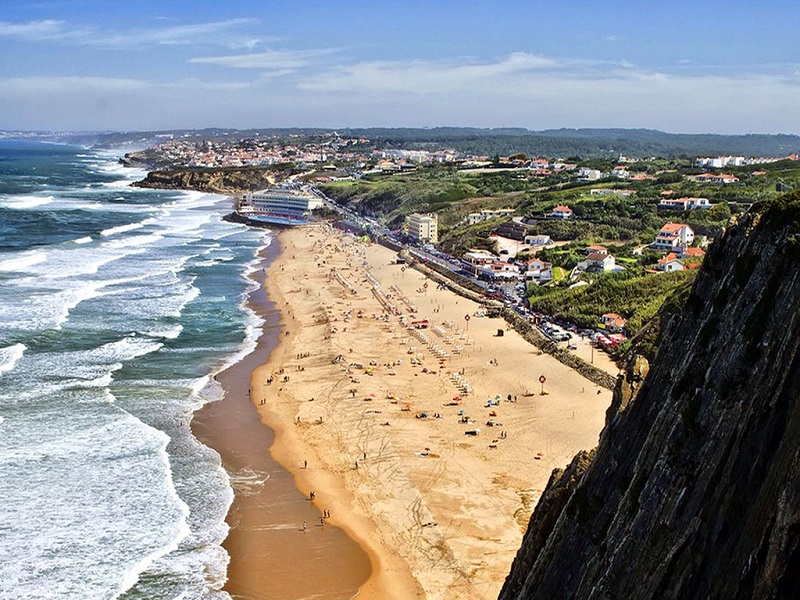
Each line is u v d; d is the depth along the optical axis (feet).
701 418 89.86
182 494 222.69
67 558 186.19
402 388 320.09
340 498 226.38
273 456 253.44
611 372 325.01
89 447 246.68
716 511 81.25
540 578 111.65
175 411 285.84
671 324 108.58
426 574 188.65
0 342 352.69
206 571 186.50
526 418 283.59
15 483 219.41
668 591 83.87
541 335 387.75
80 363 332.19
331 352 367.25
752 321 87.81
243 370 341.41
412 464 247.29
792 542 66.74
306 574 187.93
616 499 104.06
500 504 220.23
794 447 71.20
